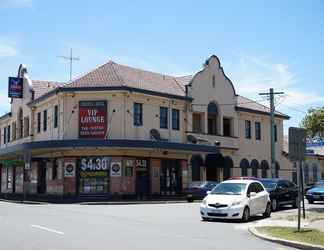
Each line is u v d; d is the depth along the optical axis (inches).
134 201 1365.7
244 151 1935.3
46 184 1647.4
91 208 1065.5
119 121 1514.5
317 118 1130.0
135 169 1536.7
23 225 654.5
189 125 1708.9
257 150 2003.0
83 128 1524.4
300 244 525.0
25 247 459.2
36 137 1768.0
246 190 824.3
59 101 1563.7
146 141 1441.9
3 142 2174.0
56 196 1550.2
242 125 1947.6
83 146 1417.3
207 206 793.6
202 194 1408.7
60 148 1466.5
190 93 1721.2
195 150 1573.6
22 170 1884.8
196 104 1740.9
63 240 511.2
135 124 1542.8
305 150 637.9
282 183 1092.5
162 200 1440.7
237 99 2021.4
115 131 1513.3
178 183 1662.2
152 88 1609.3
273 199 1026.7
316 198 1285.7
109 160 1503.4
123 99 1520.7
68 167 1526.8
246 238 584.7
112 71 1612.9
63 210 980.6
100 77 1574.8
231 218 780.6
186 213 935.7
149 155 1571.1
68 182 1520.7
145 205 1210.6
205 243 524.1
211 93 1808.6
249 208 804.6
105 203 1286.9
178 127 1684.3
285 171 2165.4
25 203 1296.8
